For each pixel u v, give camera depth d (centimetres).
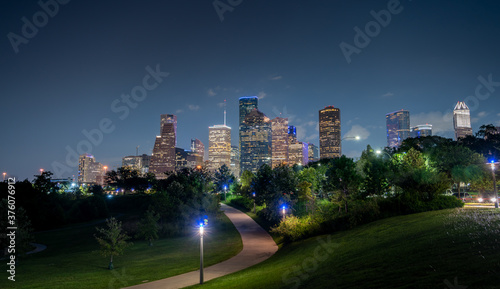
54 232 7138
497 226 1777
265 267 2612
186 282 2555
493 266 1182
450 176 5100
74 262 3769
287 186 5506
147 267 3350
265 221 6141
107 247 3431
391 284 1262
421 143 7869
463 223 2055
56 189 9556
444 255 1470
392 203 3338
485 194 4575
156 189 11212
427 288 1122
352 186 4041
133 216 8625
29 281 2786
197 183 8369
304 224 3766
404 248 1792
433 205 3145
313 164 10706
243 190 10194
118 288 2491
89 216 9200
